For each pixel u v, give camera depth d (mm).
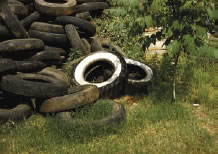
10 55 7492
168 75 7973
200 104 6801
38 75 7035
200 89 7309
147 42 6453
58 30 8734
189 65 8312
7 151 5309
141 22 5957
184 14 6055
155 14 6035
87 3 10422
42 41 8047
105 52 8086
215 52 5973
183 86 7492
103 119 5785
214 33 10312
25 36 7758
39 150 5285
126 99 7223
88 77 8242
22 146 5363
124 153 5090
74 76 7746
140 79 8148
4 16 7395
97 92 6492
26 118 6348
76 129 5578
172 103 6680
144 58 9094
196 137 5457
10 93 6488
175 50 5887
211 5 5883
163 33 5988
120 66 7512
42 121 6227
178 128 5746
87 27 9109
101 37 9992
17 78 6453
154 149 5156
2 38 7730
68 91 6711
